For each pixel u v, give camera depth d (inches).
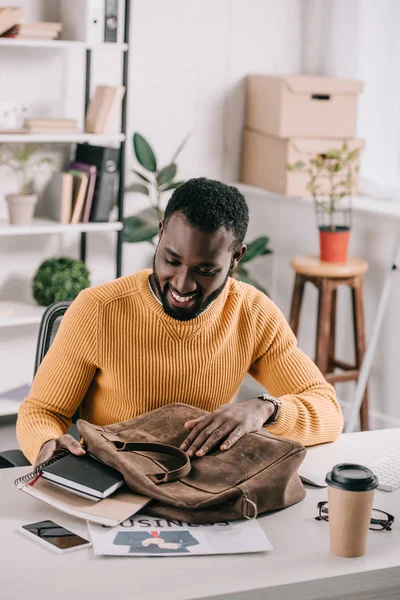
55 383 70.9
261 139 160.4
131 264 160.4
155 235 151.3
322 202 148.5
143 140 149.6
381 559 54.5
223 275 65.8
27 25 131.2
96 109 140.5
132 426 65.4
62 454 62.2
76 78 147.7
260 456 61.1
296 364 76.6
